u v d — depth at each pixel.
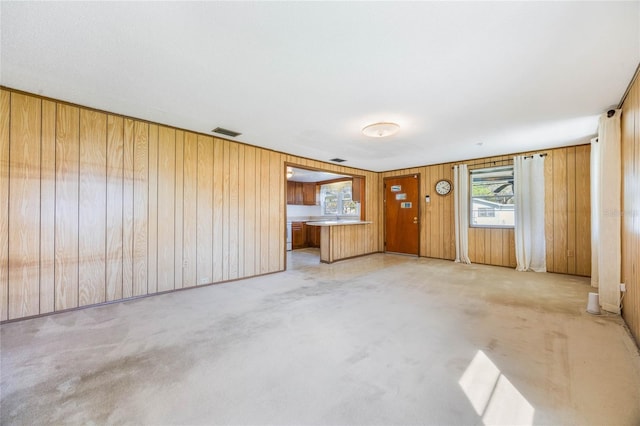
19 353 2.05
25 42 1.84
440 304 3.10
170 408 1.49
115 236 3.19
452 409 1.48
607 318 2.69
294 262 5.82
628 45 1.85
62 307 2.86
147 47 1.90
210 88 2.52
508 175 5.22
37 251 2.73
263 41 1.82
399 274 4.60
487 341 2.23
